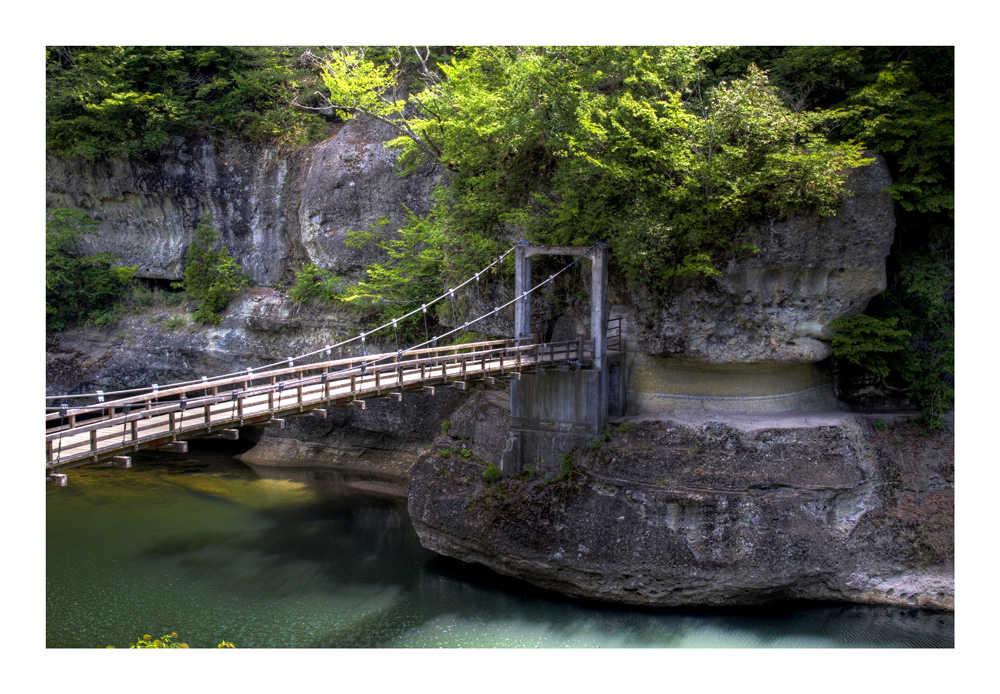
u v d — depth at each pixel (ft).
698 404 84.48
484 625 70.64
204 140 143.74
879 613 72.74
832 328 79.77
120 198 149.38
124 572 82.89
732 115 73.26
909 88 81.61
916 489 77.71
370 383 66.59
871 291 78.54
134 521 99.30
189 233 147.43
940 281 83.35
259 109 144.36
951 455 79.56
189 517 100.99
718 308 79.20
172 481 116.57
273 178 138.21
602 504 76.18
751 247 74.64
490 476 83.97
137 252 150.82
